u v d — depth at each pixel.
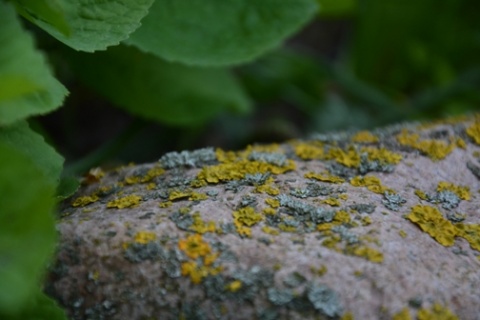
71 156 0.89
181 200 0.53
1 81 0.43
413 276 0.49
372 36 1.02
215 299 0.48
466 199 0.56
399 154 0.60
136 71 0.69
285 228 0.51
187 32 0.62
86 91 0.98
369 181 0.56
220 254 0.49
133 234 0.50
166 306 0.49
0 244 0.44
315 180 0.56
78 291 0.50
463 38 1.00
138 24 0.52
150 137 0.95
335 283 0.48
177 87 0.71
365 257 0.50
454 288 0.50
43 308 0.47
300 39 1.28
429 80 1.05
